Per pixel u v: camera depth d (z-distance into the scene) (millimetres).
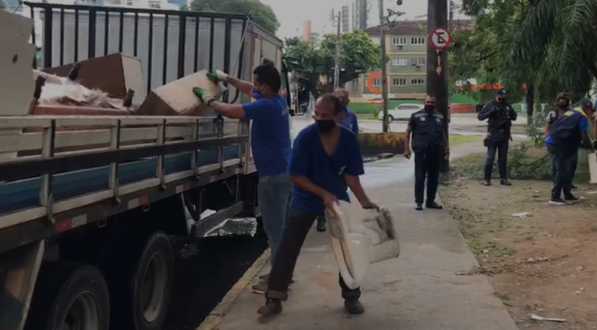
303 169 5211
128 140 4359
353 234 4992
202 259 8586
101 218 4145
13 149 3127
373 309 5609
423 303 5742
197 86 5898
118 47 8344
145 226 5406
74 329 4203
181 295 7055
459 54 21344
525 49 13656
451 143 28359
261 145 5844
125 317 4992
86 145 3824
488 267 6938
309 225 5426
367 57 61594
